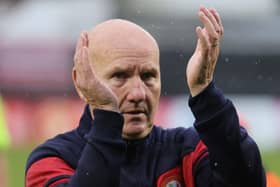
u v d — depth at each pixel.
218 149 9.91
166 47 48.41
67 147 10.52
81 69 9.70
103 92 9.67
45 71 50.97
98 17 55.06
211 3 55.50
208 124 9.87
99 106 9.70
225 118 9.87
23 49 51.25
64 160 10.44
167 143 10.70
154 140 10.67
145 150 10.50
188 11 53.56
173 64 48.41
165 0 54.19
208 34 9.83
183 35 48.66
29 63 50.94
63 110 50.88
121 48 10.03
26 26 54.31
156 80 10.17
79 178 9.48
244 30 50.69
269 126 51.34
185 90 48.66
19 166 40.75
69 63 50.94
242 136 10.05
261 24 52.16
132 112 10.05
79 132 10.61
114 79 10.04
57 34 53.78
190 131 10.78
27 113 50.94
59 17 55.03
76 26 54.75
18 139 50.75
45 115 50.88
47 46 51.19
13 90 50.91
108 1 55.44
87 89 9.68
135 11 54.22
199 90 9.93
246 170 9.98
